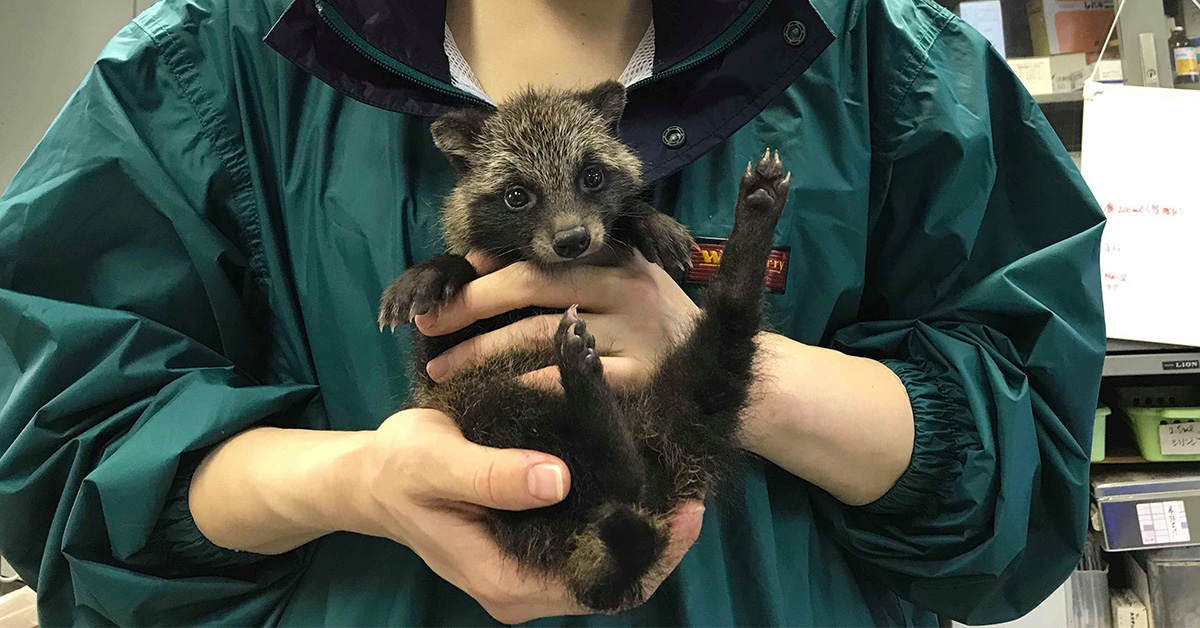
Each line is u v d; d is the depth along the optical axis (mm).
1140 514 653
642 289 366
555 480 279
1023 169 415
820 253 396
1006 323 402
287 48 350
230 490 347
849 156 401
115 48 391
